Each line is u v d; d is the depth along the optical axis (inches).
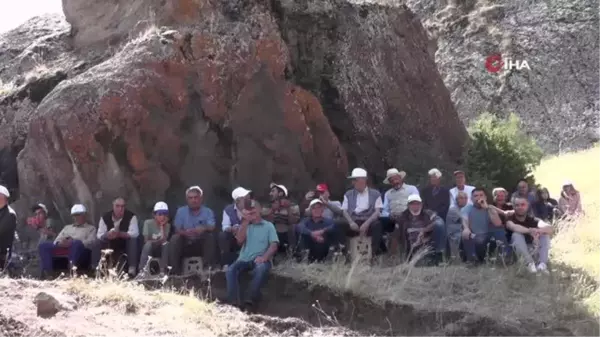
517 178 562.3
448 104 593.9
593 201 600.1
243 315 295.1
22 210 438.3
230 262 364.5
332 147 487.2
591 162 809.5
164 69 438.0
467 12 1288.1
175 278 342.3
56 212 435.5
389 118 554.6
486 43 1227.2
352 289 333.7
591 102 1119.6
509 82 1173.7
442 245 384.5
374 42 561.9
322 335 288.8
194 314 278.1
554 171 800.3
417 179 531.8
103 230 366.9
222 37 458.6
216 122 448.5
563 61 1171.3
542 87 1156.5
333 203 403.5
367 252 385.7
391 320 320.5
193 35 451.5
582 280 362.6
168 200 432.1
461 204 403.2
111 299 280.5
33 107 522.0
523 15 1239.5
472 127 652.7
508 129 592.7
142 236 374.9
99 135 416.2
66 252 371.9
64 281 302.4
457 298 333.1
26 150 438.3
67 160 419.2
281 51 476.1
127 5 529.3
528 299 334.0
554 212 515.2
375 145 541.0
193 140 444.5
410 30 593.9
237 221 367.6
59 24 674.8
